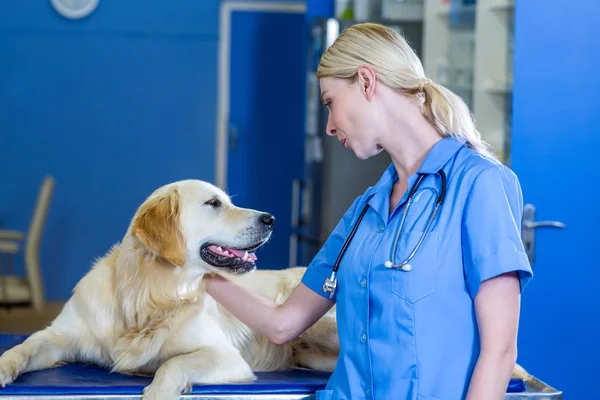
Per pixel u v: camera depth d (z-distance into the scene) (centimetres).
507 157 353
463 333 148
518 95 308
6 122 696
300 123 734
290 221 741
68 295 705
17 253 695
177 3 711
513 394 184
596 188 308
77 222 706
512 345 142
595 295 310
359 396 156
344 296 160
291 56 729
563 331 311
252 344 229
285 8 723
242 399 183
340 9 482
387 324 151
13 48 694
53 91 699
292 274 251
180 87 717
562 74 307
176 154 720
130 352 200
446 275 147
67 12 695
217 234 212
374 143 163
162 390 178
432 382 147
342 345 162
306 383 188
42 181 701
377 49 157
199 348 201
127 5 704
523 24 307
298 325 186
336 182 461
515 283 144
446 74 412
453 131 158
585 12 305
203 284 208
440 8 418
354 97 159
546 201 308
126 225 713
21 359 192
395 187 167
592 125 307
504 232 144
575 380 312
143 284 203
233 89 725
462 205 149
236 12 720
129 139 711
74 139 704
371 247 157
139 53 709
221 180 727
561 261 310
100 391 178
